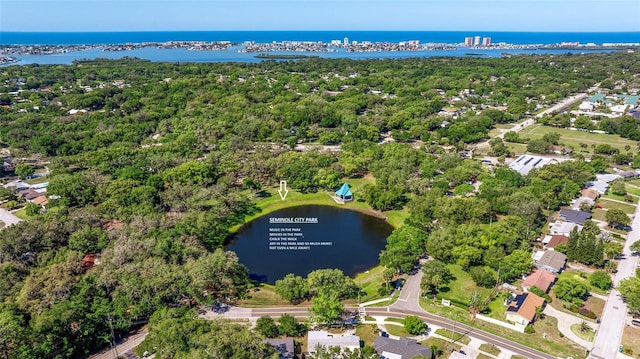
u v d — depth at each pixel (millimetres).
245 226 176000
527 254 133375
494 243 142125
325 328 112312
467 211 161875
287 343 101938
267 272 142875
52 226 141125
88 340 103750
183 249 135250
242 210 184375
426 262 140875
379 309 120562
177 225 149125
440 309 120062
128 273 119062
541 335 109312
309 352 102250
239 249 158250
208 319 115438
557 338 108250
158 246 132125
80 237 138000
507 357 101938
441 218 161000
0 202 184000
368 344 106188
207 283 125500
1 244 129125
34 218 152125
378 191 186875
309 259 151500
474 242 141500
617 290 125062
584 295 124812
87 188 178500
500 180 191625
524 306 115562
